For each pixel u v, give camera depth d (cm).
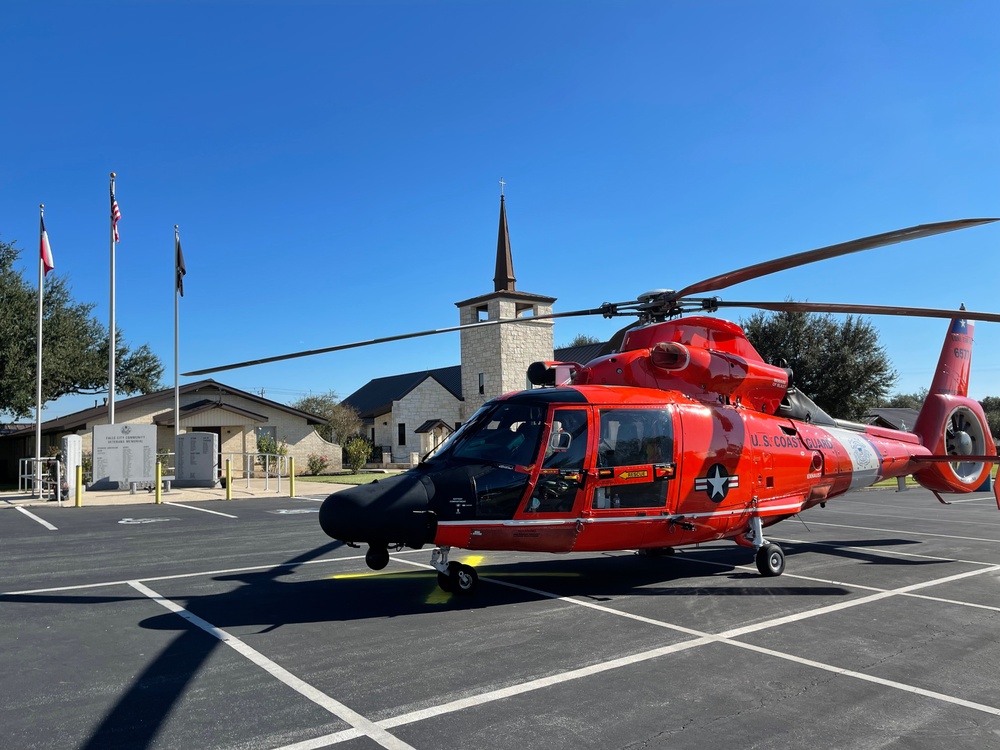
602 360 884
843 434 1051
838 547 1154
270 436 3428
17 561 1009
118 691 484
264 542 1195
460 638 609
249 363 931
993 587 834
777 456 920
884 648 586
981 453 1234
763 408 956
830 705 462
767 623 664
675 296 886
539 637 613
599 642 599
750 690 488
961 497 2300
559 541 761
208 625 654
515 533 736
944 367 1216
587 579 873
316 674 517
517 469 738
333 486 2608
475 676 513
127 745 399
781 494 930
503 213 3728
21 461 2497
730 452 865
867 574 912
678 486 817
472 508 715
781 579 877
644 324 963
